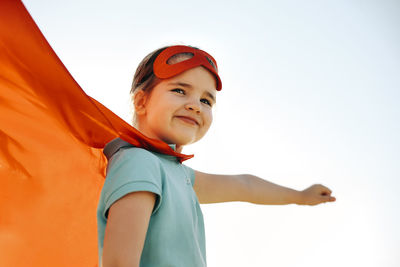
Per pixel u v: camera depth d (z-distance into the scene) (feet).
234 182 7.05
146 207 3.93
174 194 4.50
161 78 5.39
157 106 5.31
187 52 5.57
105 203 4.15
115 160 4.44
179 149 5.57
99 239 4.24
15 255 4.54
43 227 4.65
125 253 3.64
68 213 4.76
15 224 4.57
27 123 4.47
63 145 4.68
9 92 4.26
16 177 4.57
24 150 4.55
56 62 3.92
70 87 4.15
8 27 3.77
